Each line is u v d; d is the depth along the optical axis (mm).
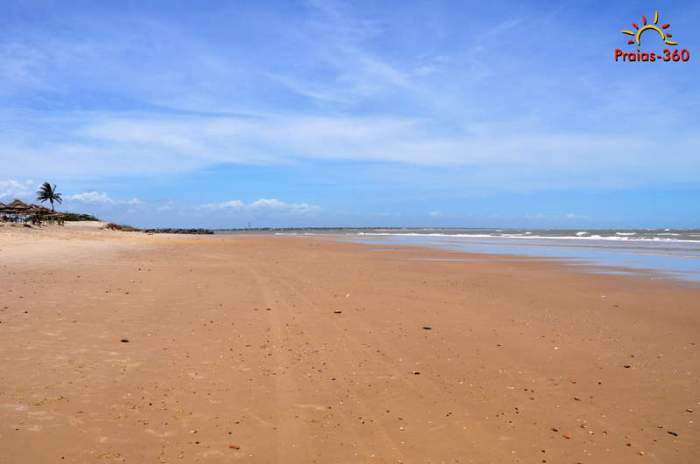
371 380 7289
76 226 75625
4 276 14383
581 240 59281
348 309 11977
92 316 10148
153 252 28125
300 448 5266
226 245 42250
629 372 7863
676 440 5648
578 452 5344
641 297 14812
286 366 7754
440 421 6000
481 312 12117
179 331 9422
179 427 5605
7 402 5930
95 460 4820
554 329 10539
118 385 6660
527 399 6727
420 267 22734
